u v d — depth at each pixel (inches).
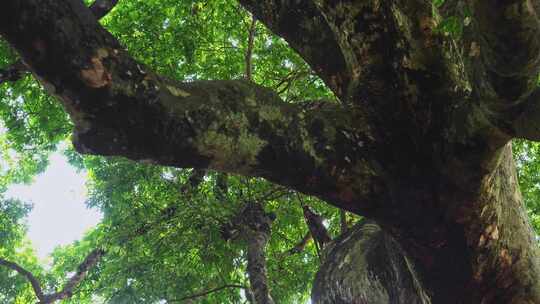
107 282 338.6
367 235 187.6
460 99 127.0
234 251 314.2
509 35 93.1
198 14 335.6
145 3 334.0
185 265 325.4
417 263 146.1
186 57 332.5
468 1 96.6
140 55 331.3
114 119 112.7
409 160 132.4
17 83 311.6
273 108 128.4
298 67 352.2
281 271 370.9
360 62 131.4
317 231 295.3
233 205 303.4
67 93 109.1
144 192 350.0
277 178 130.0
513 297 146.3
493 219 137.6
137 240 318.7
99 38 111.5
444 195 133.0
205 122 119.6
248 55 295.6
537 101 108.3
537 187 378.0
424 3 123.5
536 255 150.9
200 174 329.4
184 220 301.6
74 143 117.7
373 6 126.3
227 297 352.8
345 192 133.3
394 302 167.9
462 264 142.3
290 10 166.9
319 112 134.1
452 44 128.3
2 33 104.6
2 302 470.6
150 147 117.3
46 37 104.8
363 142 132.3
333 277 183.8
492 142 122.0
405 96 129.7
